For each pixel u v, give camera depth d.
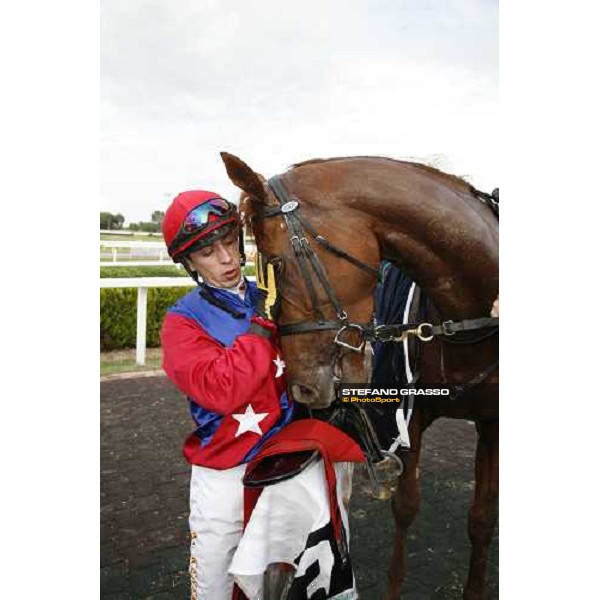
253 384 1.26
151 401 4.07
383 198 1.31
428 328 1.50
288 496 1.29
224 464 1.35
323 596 1.30
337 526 1.31
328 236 1.25
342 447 1.32
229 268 1.36
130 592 2.00
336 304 1.24
